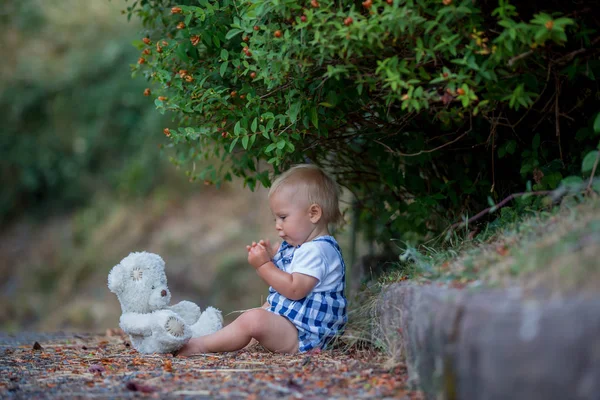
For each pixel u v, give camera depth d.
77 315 11.30
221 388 2.95
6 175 14.57
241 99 4.18
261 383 3.02
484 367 2.15
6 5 15.90
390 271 4.74
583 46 3.52
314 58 3.57
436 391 2.47
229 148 4.29
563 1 3.45
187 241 12.01
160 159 13.49
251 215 12.27
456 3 3.29
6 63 15.52
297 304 4.05
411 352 2.93
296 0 3.38
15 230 14.29
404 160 4.60
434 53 3.36
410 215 4.82
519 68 3.43
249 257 4.08
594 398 1.93
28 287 12.84
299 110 3.80
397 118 4.27
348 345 3.96
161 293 3.98
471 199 4.59
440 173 4.72
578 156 3.95
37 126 14.87
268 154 4.34
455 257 3.58
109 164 14.30
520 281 2.40
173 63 4.30
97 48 15.45
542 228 3.04
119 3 15.79
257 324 3.95
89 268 12.52
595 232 2.47
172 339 3.87
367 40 3.30
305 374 3.18
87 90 14.79
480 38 3.26
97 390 2.98
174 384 3.06
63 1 16.48
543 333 2.03
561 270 2.26
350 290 5.66
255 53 3.52
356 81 3.50
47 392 2.97
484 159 4.47
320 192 4.27
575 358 1.97
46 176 14.46
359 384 2.95
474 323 2.21
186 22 3.88
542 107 4.02
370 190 5.32
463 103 3.23
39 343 4.99
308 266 4.03
